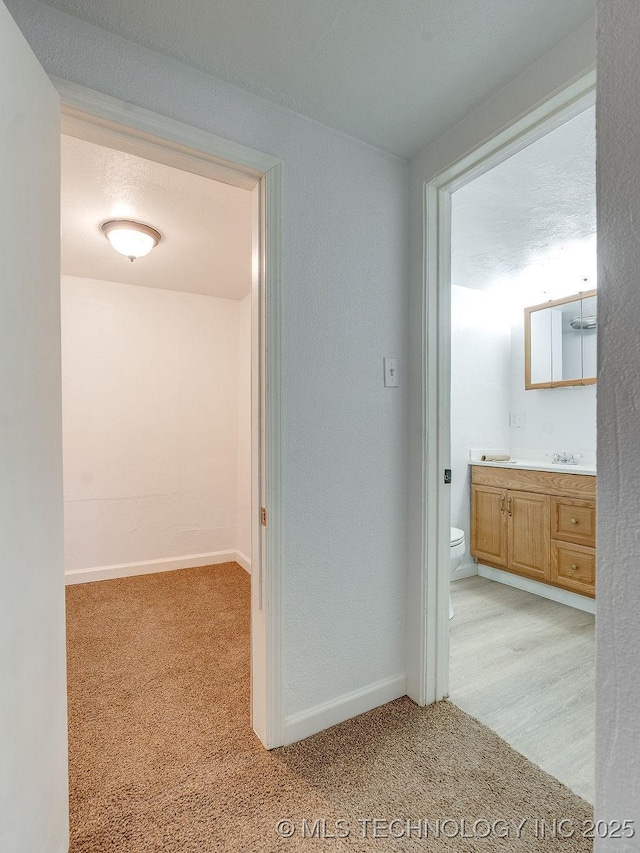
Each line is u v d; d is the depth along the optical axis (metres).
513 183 1.95
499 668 2.02
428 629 1.74
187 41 1.22
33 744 0.93
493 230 2.41
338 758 1.44
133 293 3.36
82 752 1.47
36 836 0.93
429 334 1.73
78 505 3.17
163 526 3.46
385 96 1.43
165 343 3.47
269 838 1.16
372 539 1.71
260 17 1.15
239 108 1.39
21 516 0.89
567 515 2.73
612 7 0.38
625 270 0.37
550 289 3.35
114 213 2.16
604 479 0.39
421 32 1.19
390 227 1.74
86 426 3.20
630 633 0.36
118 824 1.20
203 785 1.33
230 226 2.31
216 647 2.21
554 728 1.60
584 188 2.00
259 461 1.51
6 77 0.83
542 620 2.55
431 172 1.68
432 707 1.72
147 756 1.45
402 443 1.79
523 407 3.56
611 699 0.38
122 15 1.15
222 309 3.69
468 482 3.44
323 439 1.58
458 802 1.27
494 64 1.31
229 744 1.51
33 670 0.93
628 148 0.37
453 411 3.37
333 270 1.60
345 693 1.64
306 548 1.55
